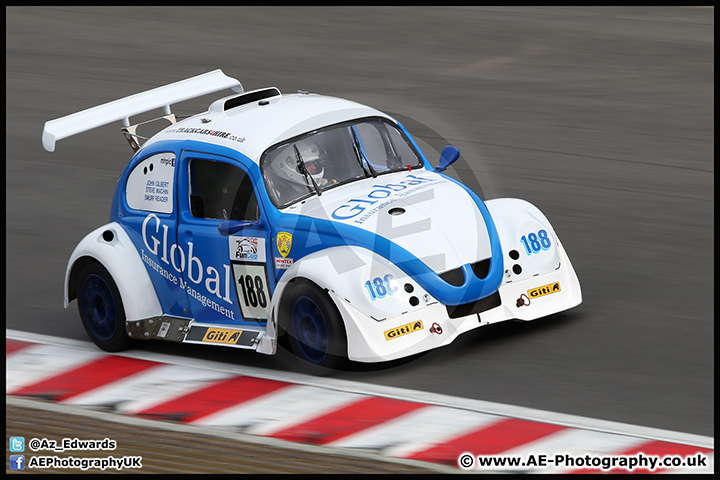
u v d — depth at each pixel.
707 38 53.19
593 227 33.38
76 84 51.16
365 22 58.53
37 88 50.91
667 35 53.91
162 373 24.91
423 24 57.69
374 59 52.75
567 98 46.41
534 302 24.69
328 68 51.75
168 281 26.59
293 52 54.28
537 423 20.64
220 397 23.02
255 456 20.02
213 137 25.98
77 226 36.44
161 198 26.62
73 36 58.38
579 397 21.86
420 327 22.94
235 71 52.00
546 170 38.66
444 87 48.47
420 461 19.25
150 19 60.84
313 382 23.33
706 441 19.66
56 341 27.81
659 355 23.94
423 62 52.00
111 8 63.12
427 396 22.16
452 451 19.58
